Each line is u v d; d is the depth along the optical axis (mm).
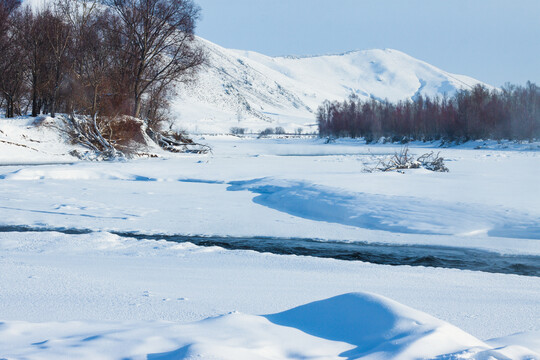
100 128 44906
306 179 22969
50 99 51719
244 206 18031
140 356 2924
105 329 3676
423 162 29938
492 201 16391
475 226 13648
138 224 14602
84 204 17844
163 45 50625
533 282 8031
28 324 3807
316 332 3641
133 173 28281
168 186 23484
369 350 3158
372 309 3705
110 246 10680
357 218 15133
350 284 7266
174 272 7957
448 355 2904
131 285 6672
